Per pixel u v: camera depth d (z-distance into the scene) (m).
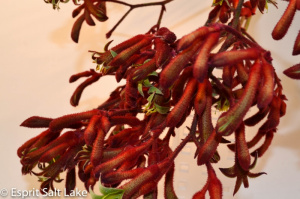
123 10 0.87
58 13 0.85
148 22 0.89
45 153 0.62
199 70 0.54
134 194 0.58
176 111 0.58
